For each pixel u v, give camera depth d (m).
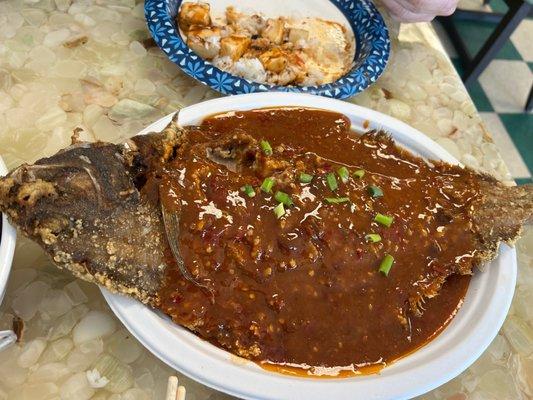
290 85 0.50
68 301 0.35
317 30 0.56
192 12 0.51
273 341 0.32
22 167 0.30
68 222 0.30
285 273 0.33
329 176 0.37
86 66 0.48
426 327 0.35
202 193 0.34
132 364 0.34
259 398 0.30
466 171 0.43
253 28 0.53
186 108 0.42
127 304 0.32
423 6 0.55
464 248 0.38
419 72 0.58
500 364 0.39
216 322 0.32
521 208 0.39
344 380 0.32
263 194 0.35
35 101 0.45
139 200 0.32
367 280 0.35
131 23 0.53
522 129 0.93
